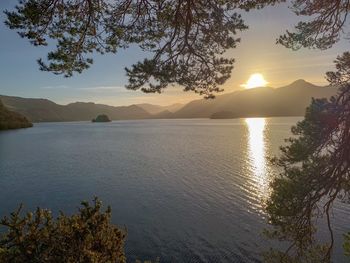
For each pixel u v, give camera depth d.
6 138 145.50
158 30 9.95
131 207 35.06
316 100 9.91
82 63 9.73
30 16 7.91
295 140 10.43
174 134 155.25
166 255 23.86
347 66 9.77
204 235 26.94
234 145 97.62
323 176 9.80
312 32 10.20
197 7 9.33
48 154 84.19
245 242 25.28
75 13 8.84
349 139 9.05
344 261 21.95
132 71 9.71
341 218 28.08
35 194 41.47
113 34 9.20
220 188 41.78
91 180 49.62
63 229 8.86
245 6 9.75
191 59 10.09
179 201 36.66
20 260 8.14
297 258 11.77
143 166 61.94
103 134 168.50
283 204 10.47
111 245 9.52
